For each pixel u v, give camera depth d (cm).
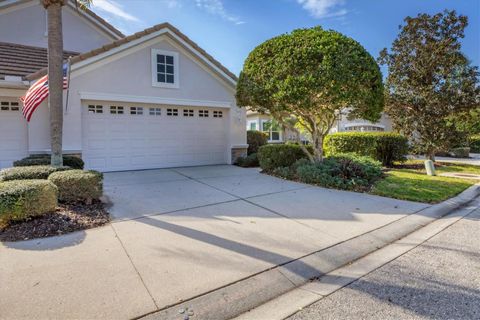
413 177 915
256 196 673
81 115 955
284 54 788
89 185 549
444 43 1132
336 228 474
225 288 295
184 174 974
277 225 481
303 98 763
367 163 888
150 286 293
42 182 487
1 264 333
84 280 301
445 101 1116
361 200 648
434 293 295
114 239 410
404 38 1225
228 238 422
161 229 452
